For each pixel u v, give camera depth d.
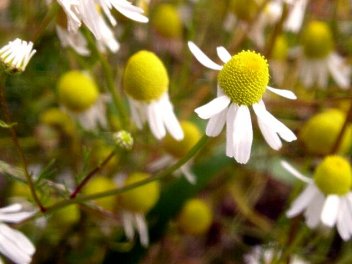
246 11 0.14
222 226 0.15
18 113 0.13
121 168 0.13
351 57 0.16
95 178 0.12
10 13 0.14
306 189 0.11
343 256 0.14
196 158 0.13
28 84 0.13
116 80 0.13
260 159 0.14
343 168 0.11
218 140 0.13
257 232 0.15
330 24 0.15
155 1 0.15
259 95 0.08
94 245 0.13
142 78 0.10
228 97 0.08
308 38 0.15
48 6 0.11
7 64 0.08
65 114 0.13
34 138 0.13
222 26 0.15
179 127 0.11
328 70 0.15
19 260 0.09
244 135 0.08
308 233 0.13
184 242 0.15
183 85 0.14
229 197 0.16
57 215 0.12
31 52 0.08
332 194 0.11
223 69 0.08
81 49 0.11
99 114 0.13
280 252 0.13
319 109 0.14
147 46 0.15
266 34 0.15
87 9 0.09
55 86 0.13
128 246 0.12
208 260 0.15
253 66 0.08
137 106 0.10
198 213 0.13
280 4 0.14
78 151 0.13
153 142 0.13
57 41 0.12
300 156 0.14
